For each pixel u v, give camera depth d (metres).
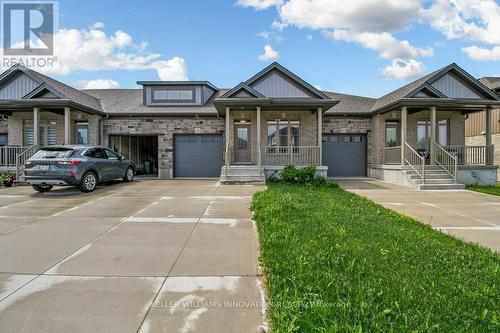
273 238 4.35
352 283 3.02
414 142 15.70
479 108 14.28
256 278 3.30
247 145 15.49
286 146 14.51
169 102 16.73
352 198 8.84
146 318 2.54
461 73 14.01
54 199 8.29
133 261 3.76
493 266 3.65
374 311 2.50
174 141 15.90
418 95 13.47
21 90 14.12
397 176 13.34
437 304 2.69
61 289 3.03
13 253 4.01
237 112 15.31
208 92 17.59
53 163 9.17
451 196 9.87
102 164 10.55
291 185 11.85
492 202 8.73
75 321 2.49
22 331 2.35
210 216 6.16
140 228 5.25
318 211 6.45
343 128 16.30
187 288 3.07
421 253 4.07
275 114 15.31
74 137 15.36
